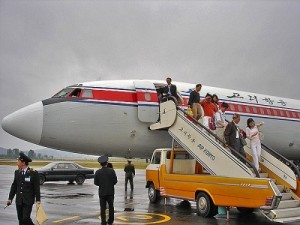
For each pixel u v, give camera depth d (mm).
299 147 23875
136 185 26484
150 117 16969
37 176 8109
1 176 35656
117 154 18078
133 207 13953
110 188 9820
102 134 16703
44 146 17062
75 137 16453
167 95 15266
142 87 17438
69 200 15711
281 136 22547
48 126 16125
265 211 9906
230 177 10844
